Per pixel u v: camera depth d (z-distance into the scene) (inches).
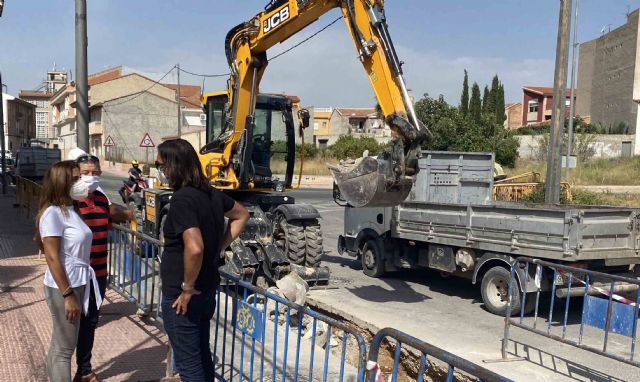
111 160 2092.8
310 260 390.9
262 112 433.1
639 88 1849.2
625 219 318.3
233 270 340.8
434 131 1418.6
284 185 439.8
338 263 492.4
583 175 1258.6
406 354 277.0
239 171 397.7
